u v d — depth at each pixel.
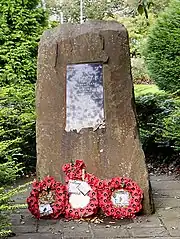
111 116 4.43
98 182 4.28
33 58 6.79
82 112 4.44
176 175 6.06
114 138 4.41
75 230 3.87
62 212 4.20
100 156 4.38
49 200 4.22
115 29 4.49
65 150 4.40
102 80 4.44
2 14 6.66
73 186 4.25
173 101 6.92
